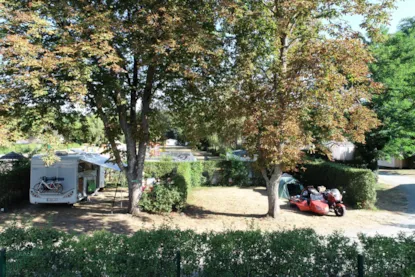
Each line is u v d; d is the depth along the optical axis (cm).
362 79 942
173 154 2695
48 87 930
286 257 485
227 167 2089
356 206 1333
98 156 1578
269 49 1080
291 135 920
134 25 923
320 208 1182
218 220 1119
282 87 976
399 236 559
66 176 1306
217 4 980
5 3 895
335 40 900
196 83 1079
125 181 1958
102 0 1023
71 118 1116
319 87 921
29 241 532
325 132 1050
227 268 484
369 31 959
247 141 1100
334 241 522
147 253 480
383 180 2250
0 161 1666
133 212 1186
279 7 1020
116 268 468
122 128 1208
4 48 824
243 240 507
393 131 1686
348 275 491
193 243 509
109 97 1103
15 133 920
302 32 1130
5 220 1105
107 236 530
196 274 488
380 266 479
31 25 839
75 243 511
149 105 1240
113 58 853
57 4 913
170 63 976
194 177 2008
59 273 473
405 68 1662
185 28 942
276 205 1157
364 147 1856
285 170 1098
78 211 1251
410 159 3209
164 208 1200
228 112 1079
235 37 1099
